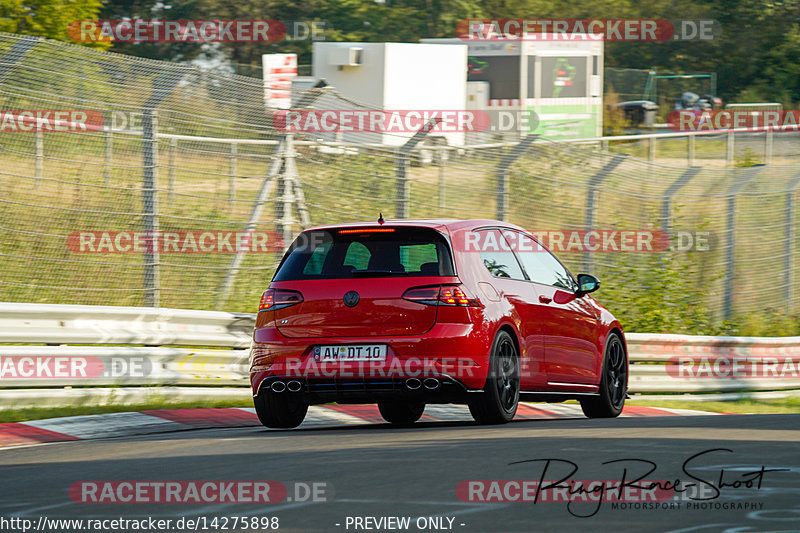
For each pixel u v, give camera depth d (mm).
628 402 49094
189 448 27438
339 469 22688
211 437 30484
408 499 19328
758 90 175375
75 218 44406
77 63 43281
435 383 31141
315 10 158625
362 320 31578
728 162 75125
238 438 29797
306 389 31938
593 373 37969
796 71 177000
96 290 43688
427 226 32375
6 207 43625
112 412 36406
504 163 53281
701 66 176000
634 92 138625
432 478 21328
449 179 51000
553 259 38031
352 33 160250
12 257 42000
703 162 106750
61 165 44438
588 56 105812
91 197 44562
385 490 20172
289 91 47406
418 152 50000
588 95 106250
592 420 33344
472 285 32000
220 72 45812
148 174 42688
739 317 62562
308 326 32031
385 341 31344
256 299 47250
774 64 177375
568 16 164875
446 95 100625
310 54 152500
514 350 33344
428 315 31359
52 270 43656
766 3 178250
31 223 43875
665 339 50500
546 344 35031
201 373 40781
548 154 55031
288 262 33156
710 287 61719
